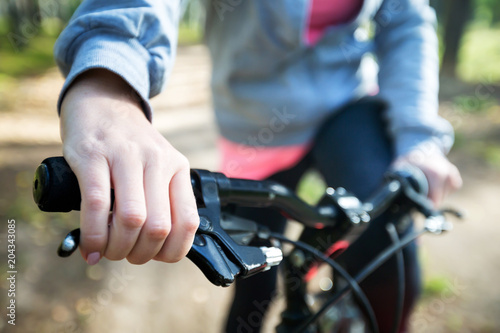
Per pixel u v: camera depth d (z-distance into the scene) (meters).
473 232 3.64
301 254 0.98
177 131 6.56
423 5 1.48
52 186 0.54
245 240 0.77
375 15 1.52
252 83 1.52
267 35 1.40
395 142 1.29
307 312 1.01
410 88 1.32
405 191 1.02
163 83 0.79
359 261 1.19
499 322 2.61
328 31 1.46
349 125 1.44
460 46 10.45
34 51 11.84
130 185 0.55
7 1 13.16
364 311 0.92
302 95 1.49
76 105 0.64
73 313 2.60
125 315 2.63
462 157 5.34
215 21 1.52
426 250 3.33
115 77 0.71
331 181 1.42
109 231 0.54
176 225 0.57
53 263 3.10
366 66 1.65
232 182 0.74
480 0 22.64
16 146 5.64
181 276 3.06
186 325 2.59
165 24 0.79
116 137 0.59
